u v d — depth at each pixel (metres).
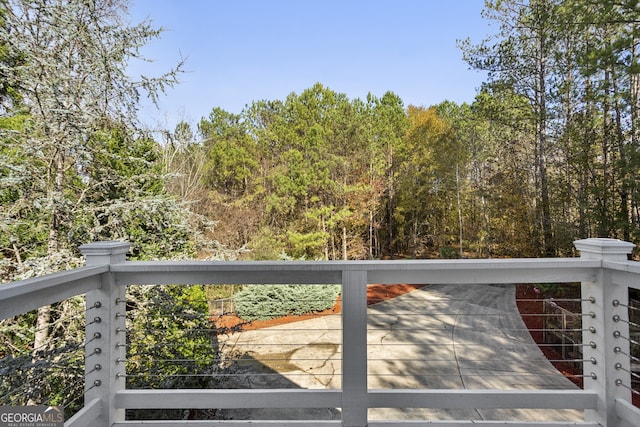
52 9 3.79
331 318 8.31
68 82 4.07
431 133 15.55
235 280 1.64
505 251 11.42
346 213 13.39
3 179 3.58
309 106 14.62
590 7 6.60
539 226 10.07
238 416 4.10
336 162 13.71
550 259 1.58
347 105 14.58
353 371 1.58
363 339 1.58
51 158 4.13
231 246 13.43
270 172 14.76
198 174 14.63
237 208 14.32
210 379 4.11
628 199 7.32
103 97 4.29
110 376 1.60
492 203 11.73
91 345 1.60
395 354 6.04
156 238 4.73
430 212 16.42
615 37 7.29
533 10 9.65
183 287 4.23
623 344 1.59
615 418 1.56
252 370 5.30
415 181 15.63
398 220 15.84
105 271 1.60
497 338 6.81
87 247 1.60
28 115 4.23
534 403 1.60
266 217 14.04
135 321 3.28
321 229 13.58
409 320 8.03
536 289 9.48
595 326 1.63
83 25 4.07
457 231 15.23
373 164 14.46
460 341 6.68
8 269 4.10
